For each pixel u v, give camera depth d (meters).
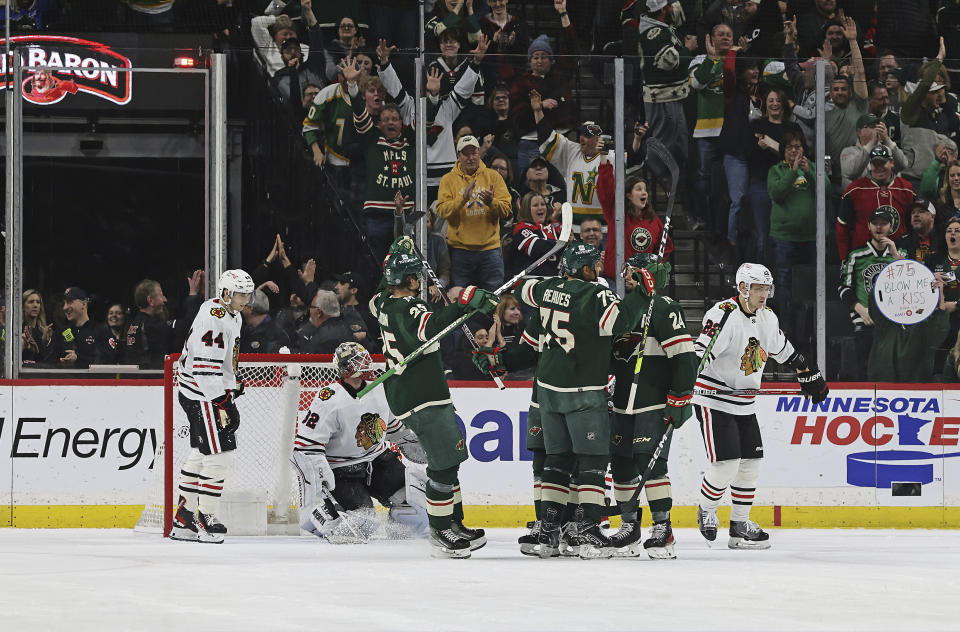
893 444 31.33
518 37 41.25
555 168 36.12
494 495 30.67
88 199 36.91
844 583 16.25
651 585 15.86
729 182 36.69
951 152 36.38
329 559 20.28
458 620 12.45
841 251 36.47
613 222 36.19
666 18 40.38
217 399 25.06
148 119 36.81
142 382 30.39
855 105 36.34
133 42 38.84
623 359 20.92
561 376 20.34
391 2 40.09
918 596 14.83
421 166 35.94
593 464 20.23
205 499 24.91
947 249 36.22
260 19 39.16
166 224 37.03
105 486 30.09
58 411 30.06
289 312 36.41
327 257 36.72
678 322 20.62
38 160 36.78
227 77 36.41
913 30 42.28
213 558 20.45
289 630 11.69
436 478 20.69
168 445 26.95
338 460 25.53
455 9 40.69
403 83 36.41
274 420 27.44
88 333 36.25
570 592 15.02
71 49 36.81
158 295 36.78
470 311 20.38
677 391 20.55
